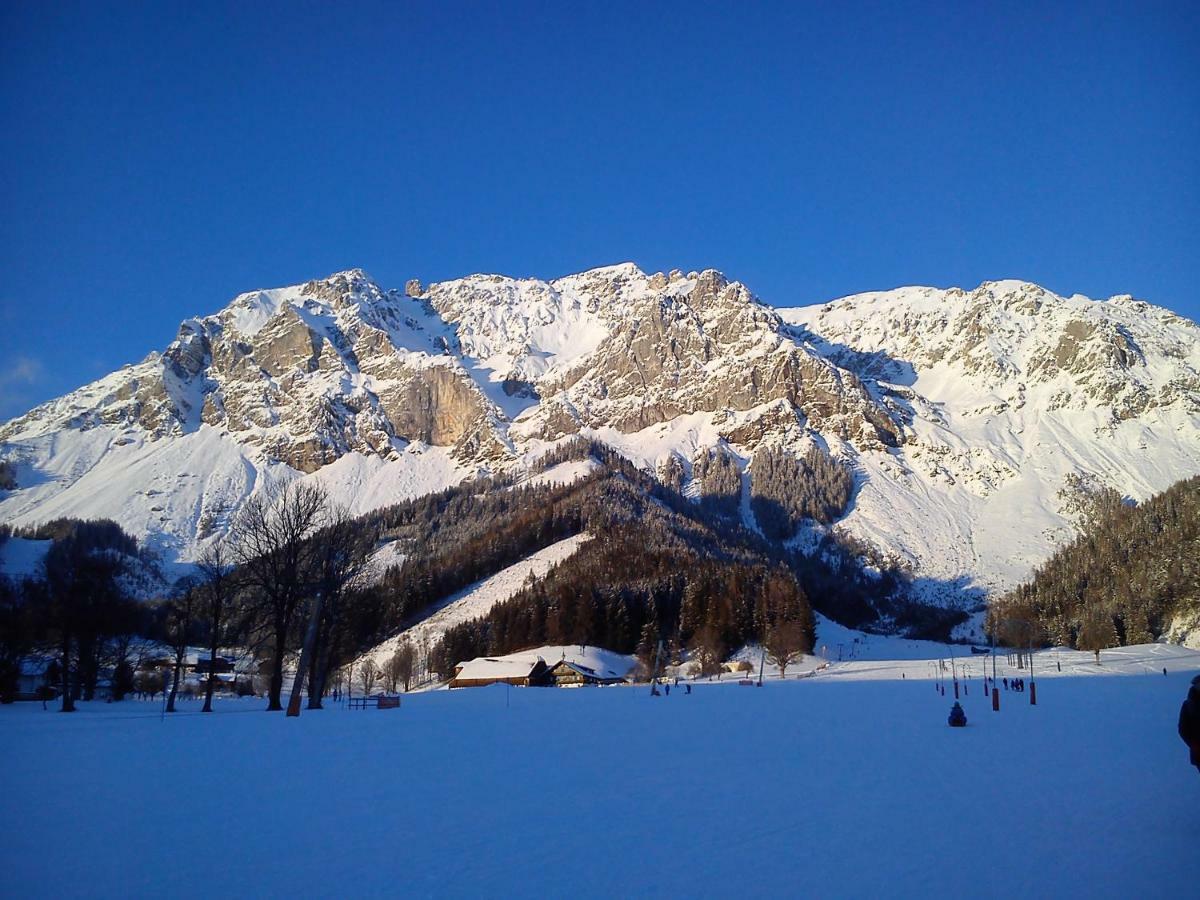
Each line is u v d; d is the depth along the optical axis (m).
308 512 76.75
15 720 57.38
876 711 62.94
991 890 15.65
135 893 15.72
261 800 24.70
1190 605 188.62
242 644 101.62
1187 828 20.61
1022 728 47.00
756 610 179.88
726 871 17.12
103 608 98.25
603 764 32.91
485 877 16.77
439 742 41.16
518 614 181.25
